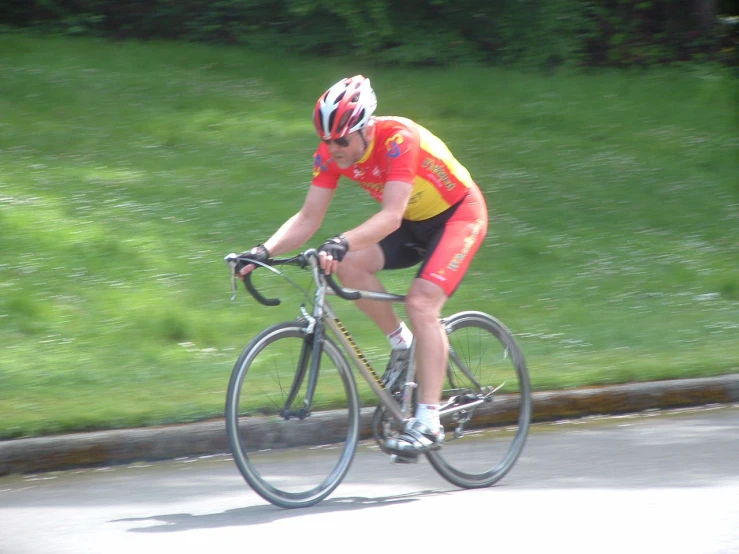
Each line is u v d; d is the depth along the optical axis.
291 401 9.06
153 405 11.85
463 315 10.16
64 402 12.02
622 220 21.47
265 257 8.91
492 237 19.72
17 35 30.36
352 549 7.88
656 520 8.59
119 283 16.33
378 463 10.83
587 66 34.19
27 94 25.09
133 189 20.17
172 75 27.94
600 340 15.59
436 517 8.77
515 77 31.55
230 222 19.12
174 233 18.41
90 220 18.45
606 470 10.33
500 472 10.05
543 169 23.81
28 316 14.93
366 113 8.78
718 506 8.98
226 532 8.33
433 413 9.38
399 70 31.59
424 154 9.20
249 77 28.83
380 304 9.52
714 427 12.33
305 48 32.00
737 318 16.92
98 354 13.94
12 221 17.89
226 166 21.91
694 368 14.12
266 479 9.17
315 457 9.93
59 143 22.44
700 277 18.77
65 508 9.12
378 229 8.74
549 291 17.64
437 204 9.42
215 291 16.41
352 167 9.26
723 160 25.41
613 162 24.67
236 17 32.69
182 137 23.48
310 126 24.94
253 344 8.88
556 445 11.48
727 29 37.41
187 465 10.77
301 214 9.44
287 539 8.13
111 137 23.16
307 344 9.10
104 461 10.79
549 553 7.80
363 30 31.52
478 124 26.62
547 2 33.19
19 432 10.80
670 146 26.19
